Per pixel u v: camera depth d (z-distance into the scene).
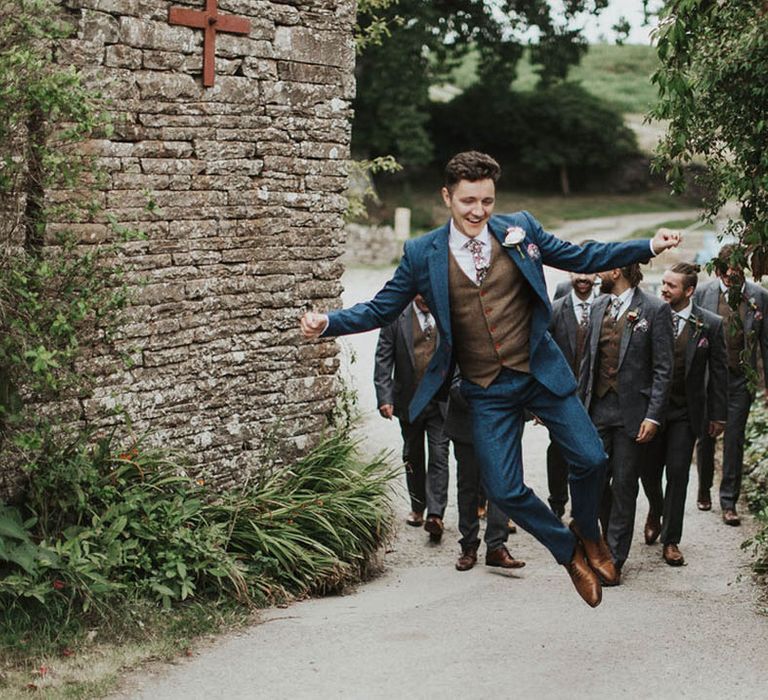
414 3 39.06
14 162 5.96
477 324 5.14
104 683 5.31
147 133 7.06
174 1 7.16
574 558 5.30
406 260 5.23
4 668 5.45
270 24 7.71
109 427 6.96
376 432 12.04
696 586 7.54
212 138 7.43
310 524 7.48
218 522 7.29
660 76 6.35
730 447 9.15
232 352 7.68
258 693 5.28
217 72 7.42
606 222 42.19
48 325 5.97
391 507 8.34
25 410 6.38
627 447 7.69
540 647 5.99
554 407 5.21
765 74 6.69
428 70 42.19
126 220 6.98
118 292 6.32
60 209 6.15
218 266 7.54
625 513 7.68
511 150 48.91
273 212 7.84
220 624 6.33
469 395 5.28
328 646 6.00
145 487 6.86
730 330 7.37
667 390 7.62
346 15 8.19
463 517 8.02
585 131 47.62
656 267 28.70
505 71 43.44
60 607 5.93
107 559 6.26
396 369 8.99
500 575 7.85
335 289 8.25
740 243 6.96
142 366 7.13
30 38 5.80
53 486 6.46
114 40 6.84
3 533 5.91
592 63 65.06
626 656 5.84
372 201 40.19
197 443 7.49
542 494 10.09
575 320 8.41
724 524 9.15
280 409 8.02
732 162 7.20
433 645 6.02
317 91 8.04
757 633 6.30
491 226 5.15
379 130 41.56
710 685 5.41
